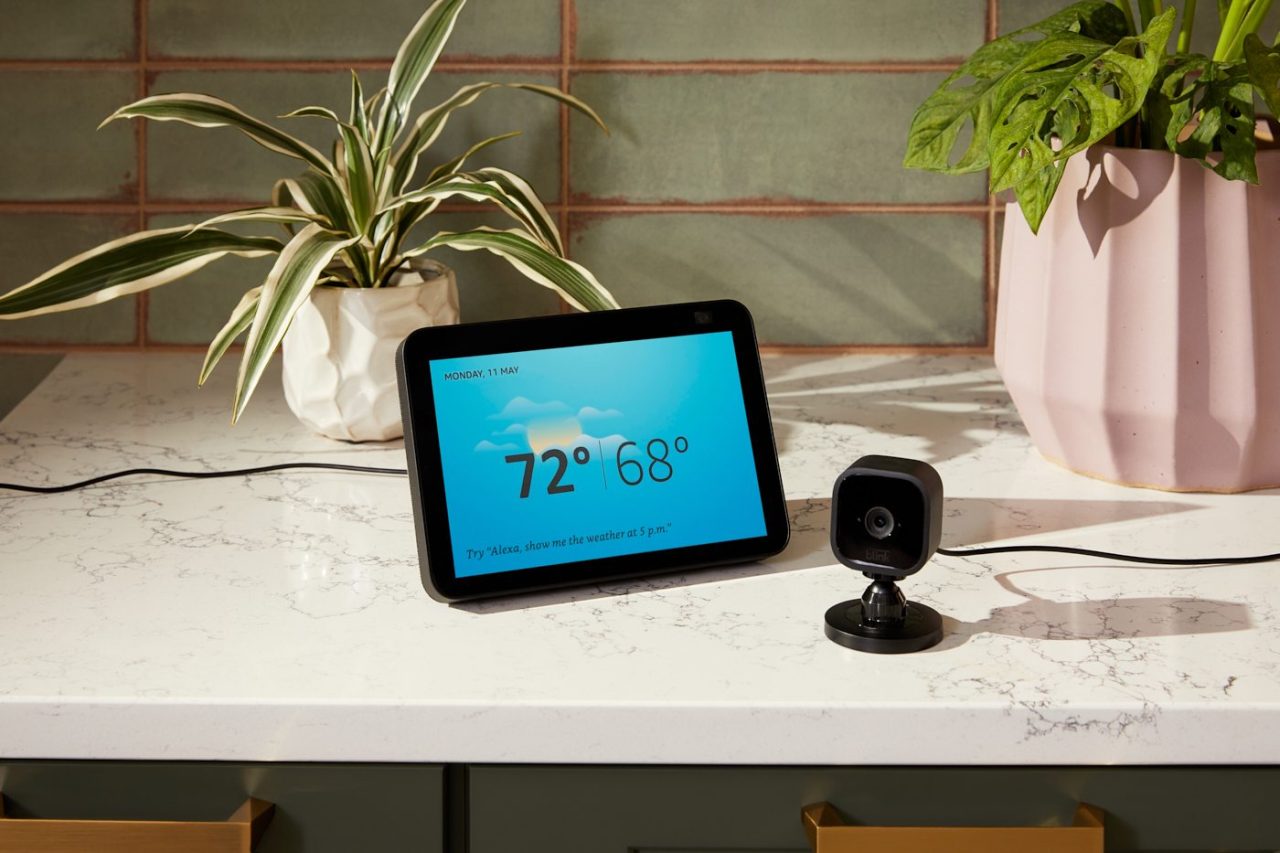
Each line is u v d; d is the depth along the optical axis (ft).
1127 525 3.04
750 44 4.09
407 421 2.68
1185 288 2.99
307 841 2.42
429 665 2.44
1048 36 3.07
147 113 3.39
